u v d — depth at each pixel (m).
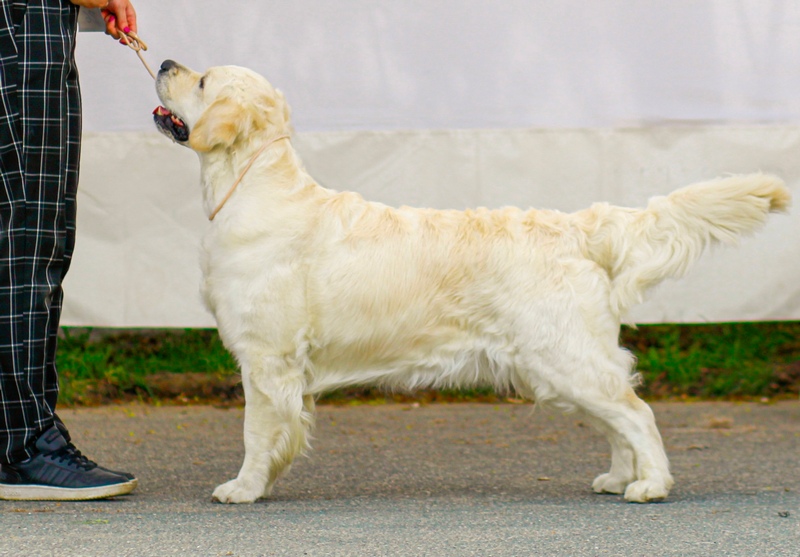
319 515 5.37
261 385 5.84
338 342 5.91
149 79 8.84
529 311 5.73
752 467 7.11
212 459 7.50
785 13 8.61
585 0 8.69
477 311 5.85
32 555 4.36
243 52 8.75
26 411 5.86
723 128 8.72
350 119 8.84
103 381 10.89
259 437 5.87
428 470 7.14
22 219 5.76
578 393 5.71
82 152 8.91
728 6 8.62
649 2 8.66
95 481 5.89
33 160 5.73
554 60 8.77
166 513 5.44
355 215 6.03
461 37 8.77
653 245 5.90
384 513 5.44
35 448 5.91
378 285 5.85
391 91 8.83
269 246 5.85
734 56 8.67
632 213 5.98
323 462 7.47
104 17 6.70
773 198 5.89
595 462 7.48
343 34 8.78
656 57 8.71
